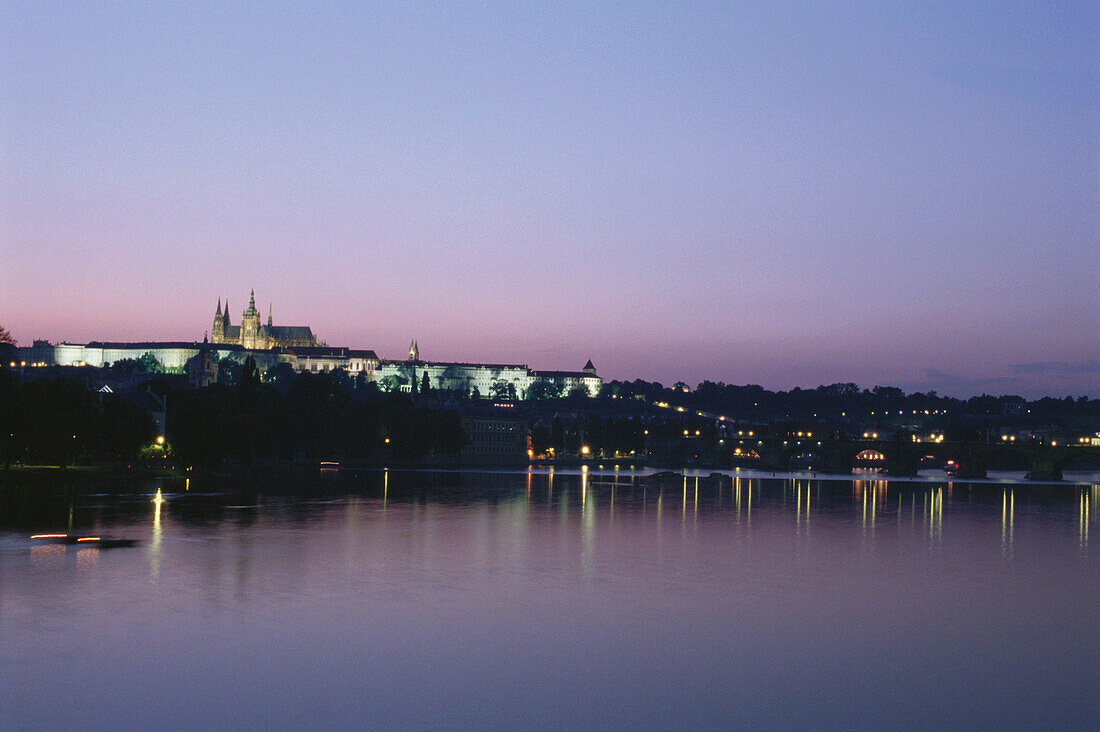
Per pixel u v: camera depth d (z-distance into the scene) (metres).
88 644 87.62
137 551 133.62
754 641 94.62
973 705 78.25
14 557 126.56
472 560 136.88
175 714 72.56
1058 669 87.62
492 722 72.81
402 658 86.38
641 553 148.75
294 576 119.38
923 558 151.25
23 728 69.44
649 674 83.94
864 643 95.00
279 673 81.62
